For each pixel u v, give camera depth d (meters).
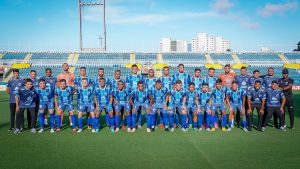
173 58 36.16
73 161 5.86
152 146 6.96
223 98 8.91
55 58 35.00
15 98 8.68
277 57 36.56
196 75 9.84
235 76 9.81
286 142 7.34
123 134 8.26
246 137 7.88
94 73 31.95
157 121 10.29
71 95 8.77
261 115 8.69
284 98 8.67
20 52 35.91
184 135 8.12
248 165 5.62
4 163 5.75
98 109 8.64
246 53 37.72
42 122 8.62
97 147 6.88
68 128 9.14
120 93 8.68
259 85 8.71
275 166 5.57
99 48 36.25
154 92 8.91
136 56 36.31
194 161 5.86
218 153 6.41
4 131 8.70
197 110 8.89
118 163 5.75
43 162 5.80
